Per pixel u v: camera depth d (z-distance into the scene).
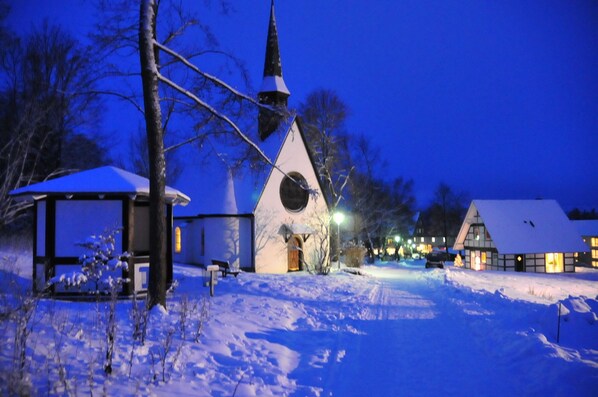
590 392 6.78
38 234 14.31
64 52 26.56
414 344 10.41
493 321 12.32
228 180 32.28
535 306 14.65
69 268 13.66
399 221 64.62
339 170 45.31
